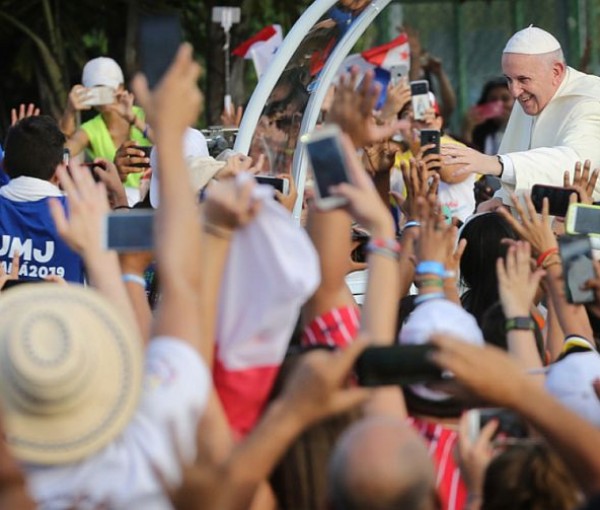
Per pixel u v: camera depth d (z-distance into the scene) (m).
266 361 11.80
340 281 12.88
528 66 24.77
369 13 24.34
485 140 40.50
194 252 11.05
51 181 21.89
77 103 30.50
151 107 11.24
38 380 10.04
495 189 27.80
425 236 13.29
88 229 12.20
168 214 11.07
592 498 9.80
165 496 10.27
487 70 46.66
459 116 46.62
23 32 38.31
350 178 11.59
